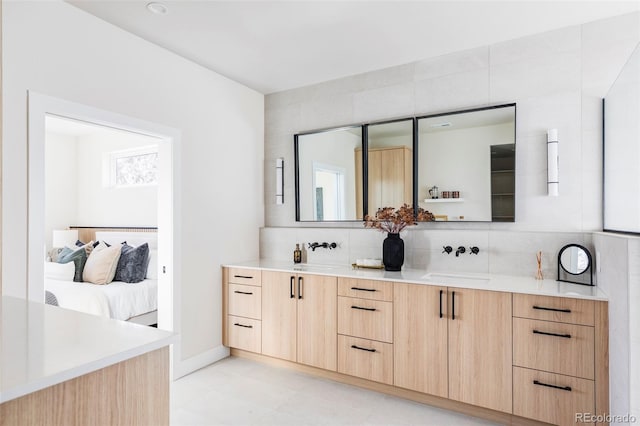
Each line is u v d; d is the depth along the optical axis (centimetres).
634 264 158
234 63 322
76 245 477
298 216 377
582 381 203
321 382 288
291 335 304
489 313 228
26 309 131
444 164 304
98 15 245
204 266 323
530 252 264
